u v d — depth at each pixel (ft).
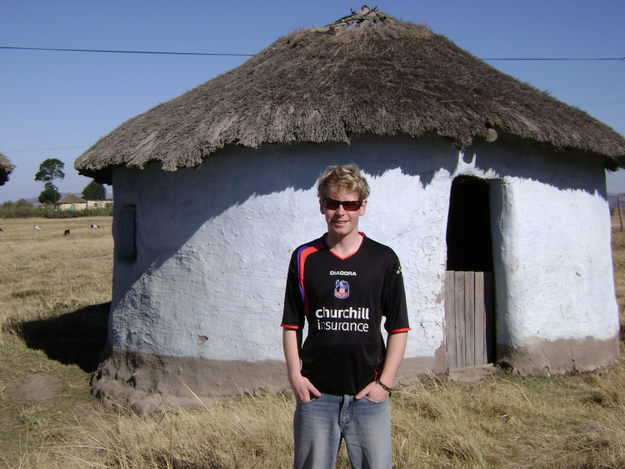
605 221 21.35
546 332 19.29
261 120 16.47
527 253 18.95
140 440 13.82
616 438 13.34
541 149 19.12
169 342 18.47
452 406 15.60
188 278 18.30
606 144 19.27
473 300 19.35
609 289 21.24
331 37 21.50
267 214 17.39
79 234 126.31
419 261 17.61
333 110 16.30
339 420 8.75
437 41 22.21
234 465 12.41
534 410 15.79
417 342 17.74
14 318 29.01
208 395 17.58
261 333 17.51
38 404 18.24
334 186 8.59
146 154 17.30
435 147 17.42
